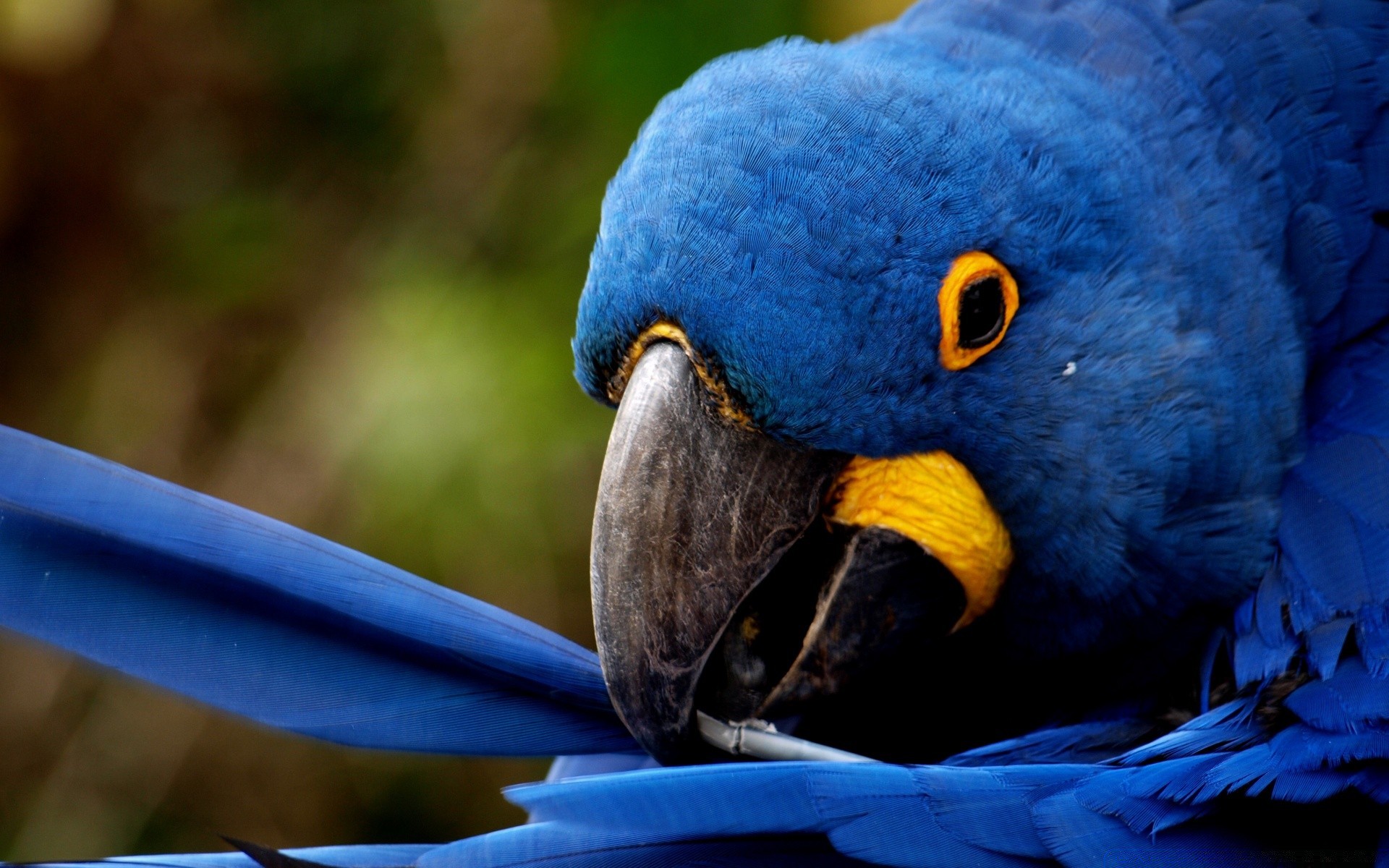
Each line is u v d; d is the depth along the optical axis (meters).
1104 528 1.99
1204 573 1.99
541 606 2.42
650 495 1.96
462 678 1.95
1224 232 2.00
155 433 2.71
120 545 1.93
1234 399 1.99
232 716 1.93
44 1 2.55
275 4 2.73
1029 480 1.98
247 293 2.70
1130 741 2.00
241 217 2.73
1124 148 1.99
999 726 2.04
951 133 1.97
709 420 1.96
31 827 2.60
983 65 2.00
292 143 2.76
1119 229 1.98
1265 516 2.00
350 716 1.94
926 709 2.03
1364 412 2.00
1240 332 1.99
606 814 1.90
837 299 1.96
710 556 1.97
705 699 1.98
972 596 1.99
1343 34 2.02
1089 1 2.03
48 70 2.65
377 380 2.42
